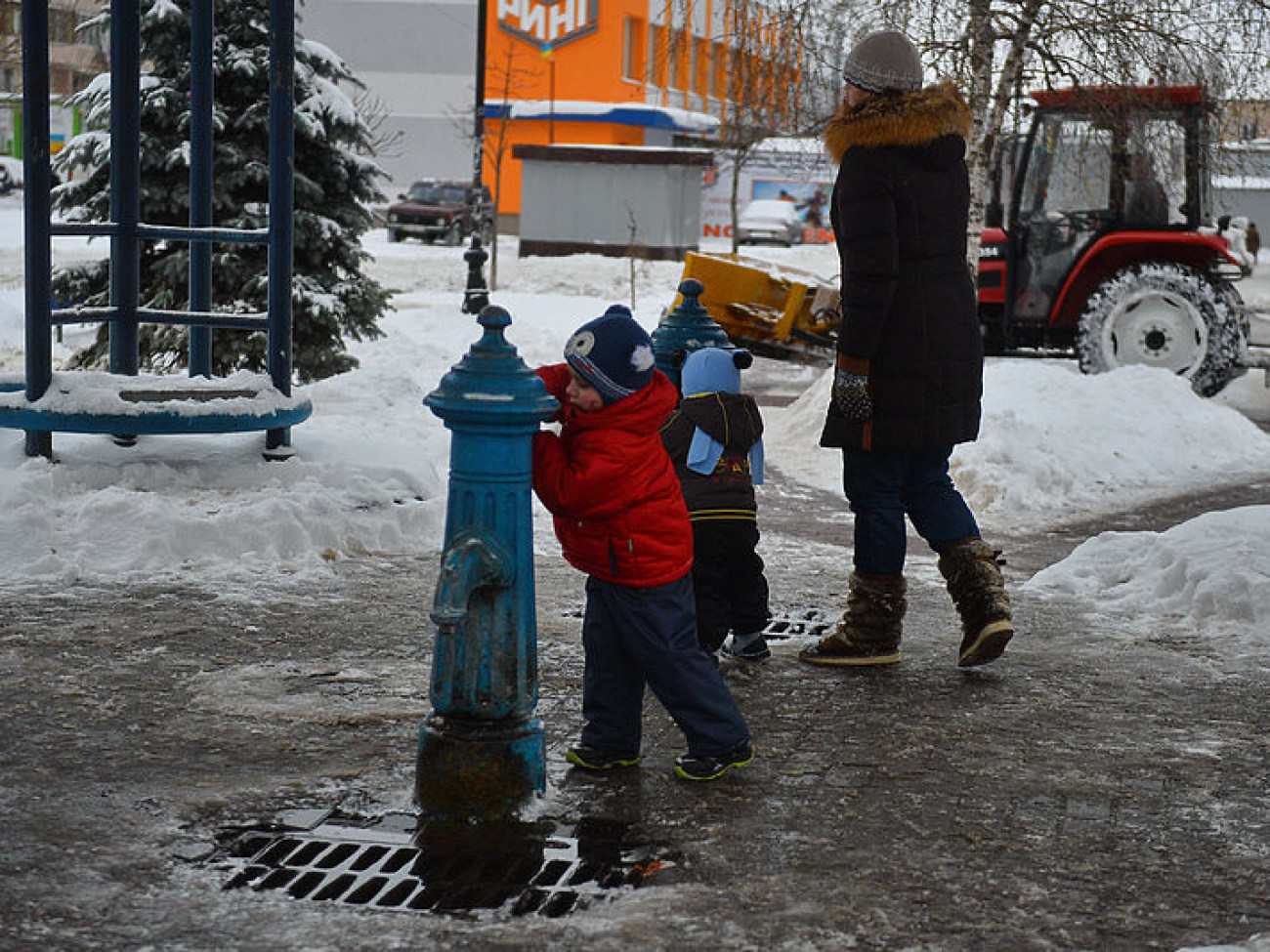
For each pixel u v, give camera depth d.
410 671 5.08
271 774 4.03
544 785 3.87
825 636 5.52
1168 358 15.80
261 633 5.47
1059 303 16.47
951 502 5.38
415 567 6.71
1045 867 3.53
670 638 4.00
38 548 6.22
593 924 3.13
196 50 8.20
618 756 4.16
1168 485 10.82
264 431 7.69
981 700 4.98
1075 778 4.20
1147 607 6.37
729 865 3.49
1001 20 13.81
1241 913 3.29
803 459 11.49
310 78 14.30
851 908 3.26
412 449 8.31
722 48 16.56
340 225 14.43
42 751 4.13
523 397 3.69
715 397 5.08
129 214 7.72
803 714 4.77
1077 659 5.56
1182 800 4.04
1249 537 6.59
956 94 5.28
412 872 3.42
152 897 3.21
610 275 30.56
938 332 5.21
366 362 14.52
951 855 3.59
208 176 8.24
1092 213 16.53
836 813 3.86
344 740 4.33
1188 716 4.85
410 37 61.06
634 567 3.93
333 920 3.13
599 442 3.84
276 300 7.64
